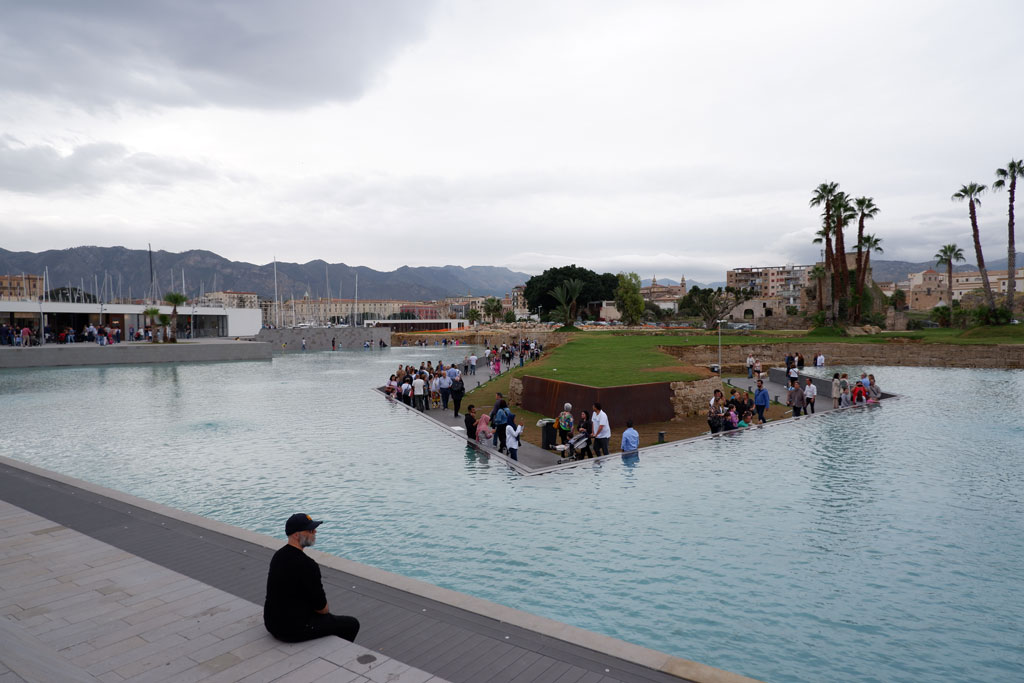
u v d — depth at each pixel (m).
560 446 19.94
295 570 5.71
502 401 19.73
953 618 8.26
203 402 32.47
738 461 17.62
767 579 9.50
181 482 15.92
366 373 51.62
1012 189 62.28
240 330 94.00
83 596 7.09
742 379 42.97
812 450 19.08
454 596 7.12
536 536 11.49
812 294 106.00
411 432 23.36
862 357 57.91
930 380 42.16
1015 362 50.75
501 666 5.49
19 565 8.13
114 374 48.69
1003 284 156.62
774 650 7.40
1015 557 10.40
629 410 24.50
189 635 6.04
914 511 12.90
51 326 67.38
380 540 11.34
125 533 9.51
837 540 11.21
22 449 20.36
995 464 17.14
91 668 5.36
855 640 7.66
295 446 20.62
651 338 67.62
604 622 8.09
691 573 9.73
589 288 134.12
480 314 198.75
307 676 5.18
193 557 8.48
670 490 14.60
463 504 13.62
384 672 5.27
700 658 7.21
